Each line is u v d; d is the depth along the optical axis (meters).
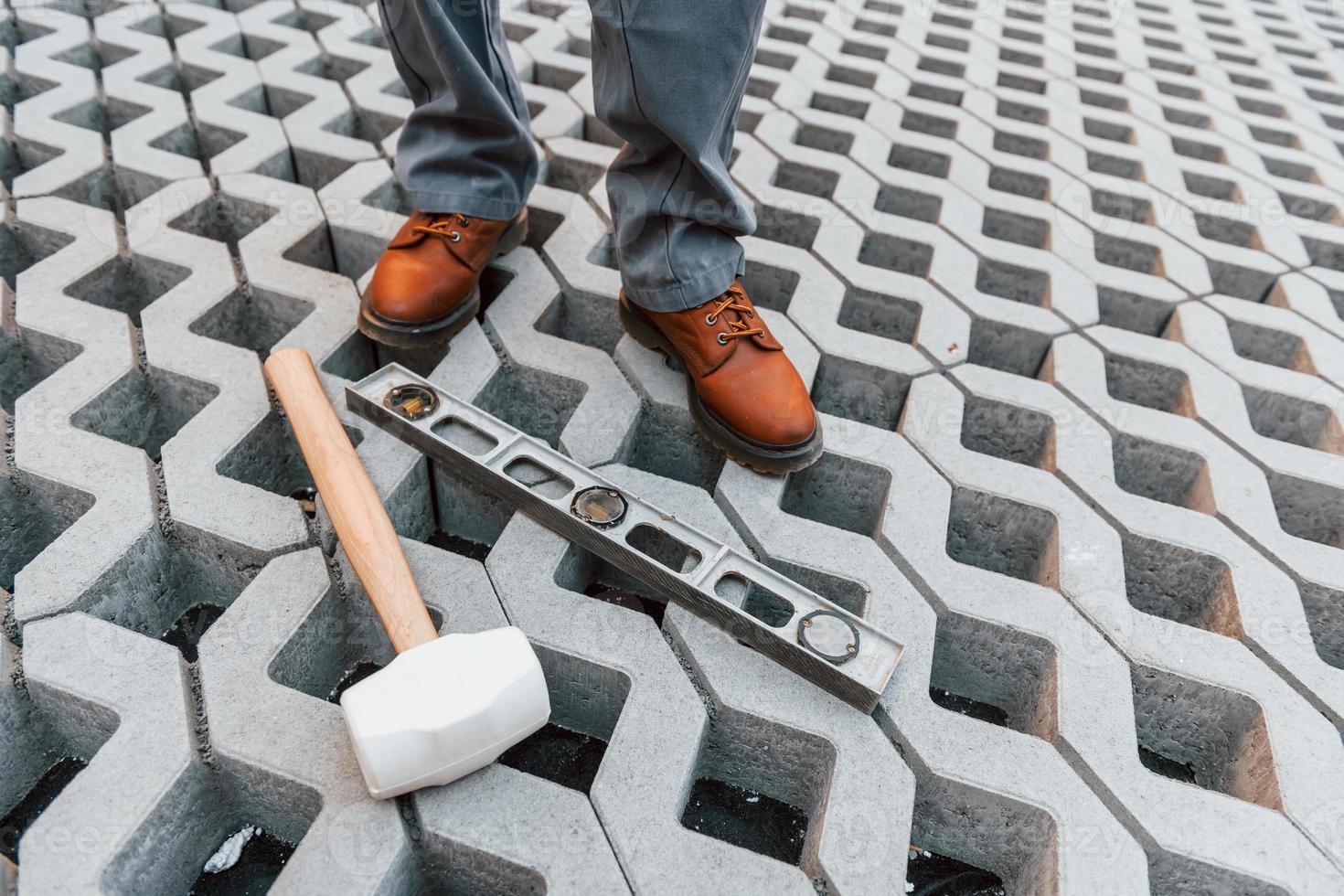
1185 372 1.41
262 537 0.97
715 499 1.12
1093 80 2.51
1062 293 1.56
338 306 1.30
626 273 1.17
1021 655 1.01
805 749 0.89
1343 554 1.12
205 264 1.36
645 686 0.89
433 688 0.74
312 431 1.01
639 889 0.75
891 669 0.88
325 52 2.06
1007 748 0.88
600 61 1.00
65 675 0.83
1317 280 1.70
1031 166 1.97
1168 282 1.64
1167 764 1.04
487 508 1.12
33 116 1.67
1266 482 1.23
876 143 1.97
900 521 1.10
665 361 1.29
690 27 0.88
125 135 1.65
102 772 0.77
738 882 0.76
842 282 1.52
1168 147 2.16
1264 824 0.84
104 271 1.35
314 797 0.79
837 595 1.05
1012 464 1.20
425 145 1.25
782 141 1.94
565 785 0.94
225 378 1.16
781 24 2.57
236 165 1.61
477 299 1.29
